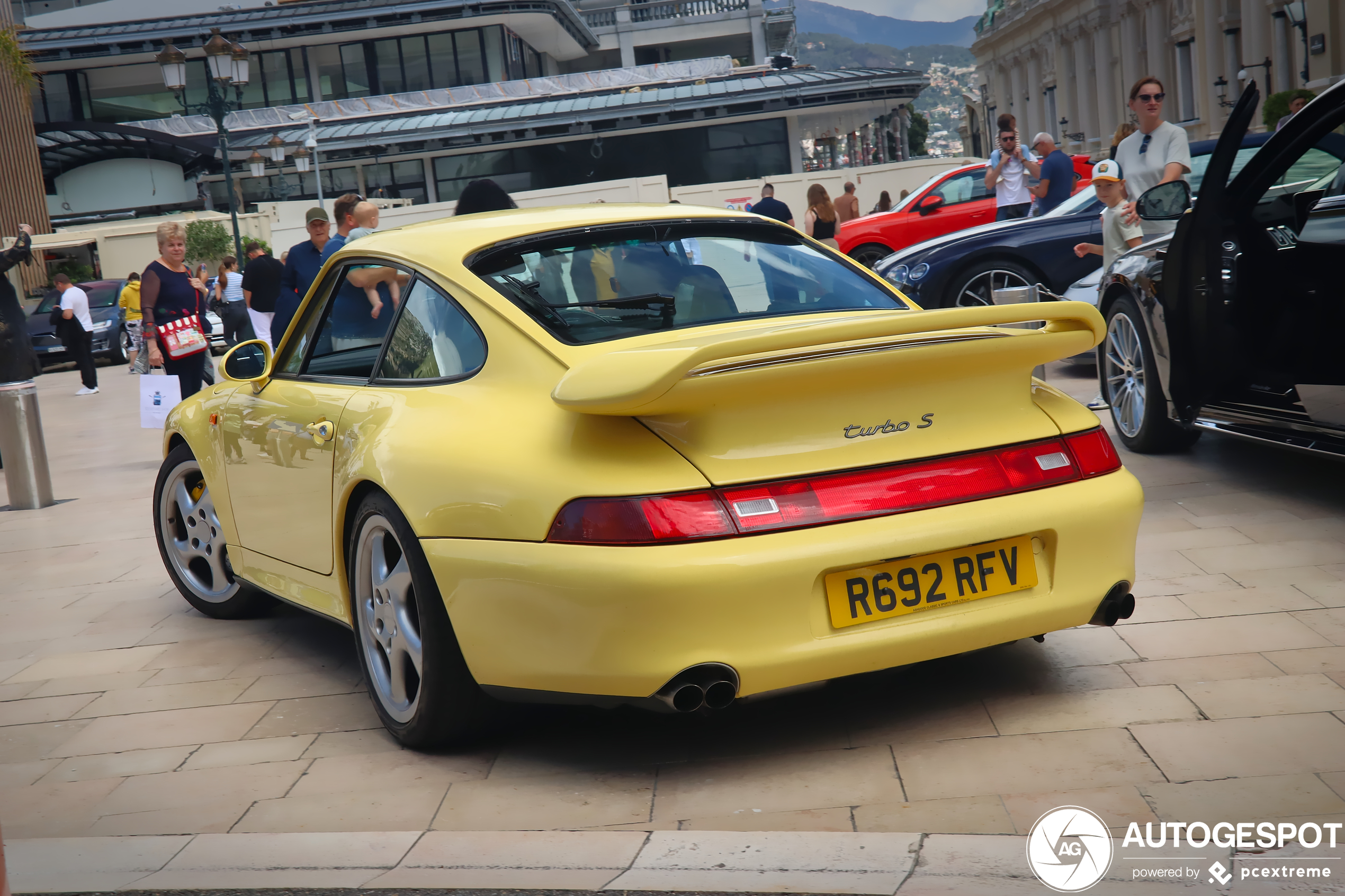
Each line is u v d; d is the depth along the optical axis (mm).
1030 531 2689
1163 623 3504
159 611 4820
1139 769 2557
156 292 8578
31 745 3377
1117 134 9406
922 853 2213
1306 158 4727
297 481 3504
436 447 2795
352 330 3490
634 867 2262
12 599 5262
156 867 2445
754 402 2500
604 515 2455
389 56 49625
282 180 33594
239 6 56906
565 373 2705
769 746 2877
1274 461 5414
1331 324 4301
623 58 64875
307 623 4449
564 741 3016
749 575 2438
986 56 70000
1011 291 8094
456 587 2697
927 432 2674
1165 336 5176
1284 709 2812
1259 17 33406
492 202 7027
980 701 3029
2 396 7527
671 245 3234
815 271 3316
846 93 40906
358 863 2391
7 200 35875
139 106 49188
